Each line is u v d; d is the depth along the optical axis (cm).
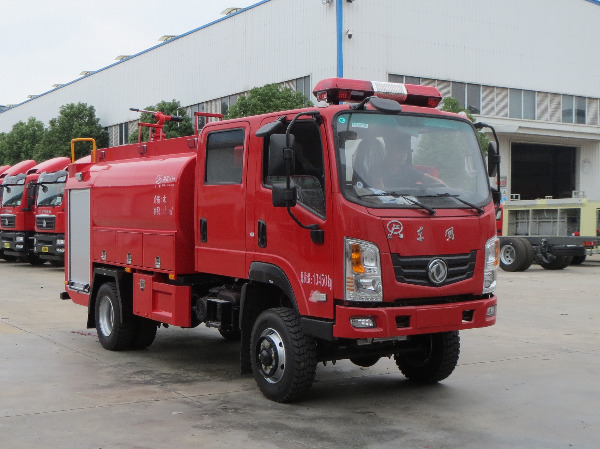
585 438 559
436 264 612
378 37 3128
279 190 605
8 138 5178
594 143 4169
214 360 849
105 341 904
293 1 3216
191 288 784
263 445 533
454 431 574
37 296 1488
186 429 571
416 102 722
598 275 2000
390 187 618
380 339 640
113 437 550
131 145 931
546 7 3781
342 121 612
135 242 848
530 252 2112
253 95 2845
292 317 646
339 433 564
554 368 812
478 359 861
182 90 4000
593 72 4000
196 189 756
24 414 611
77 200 997
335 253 594
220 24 3681
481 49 3525
